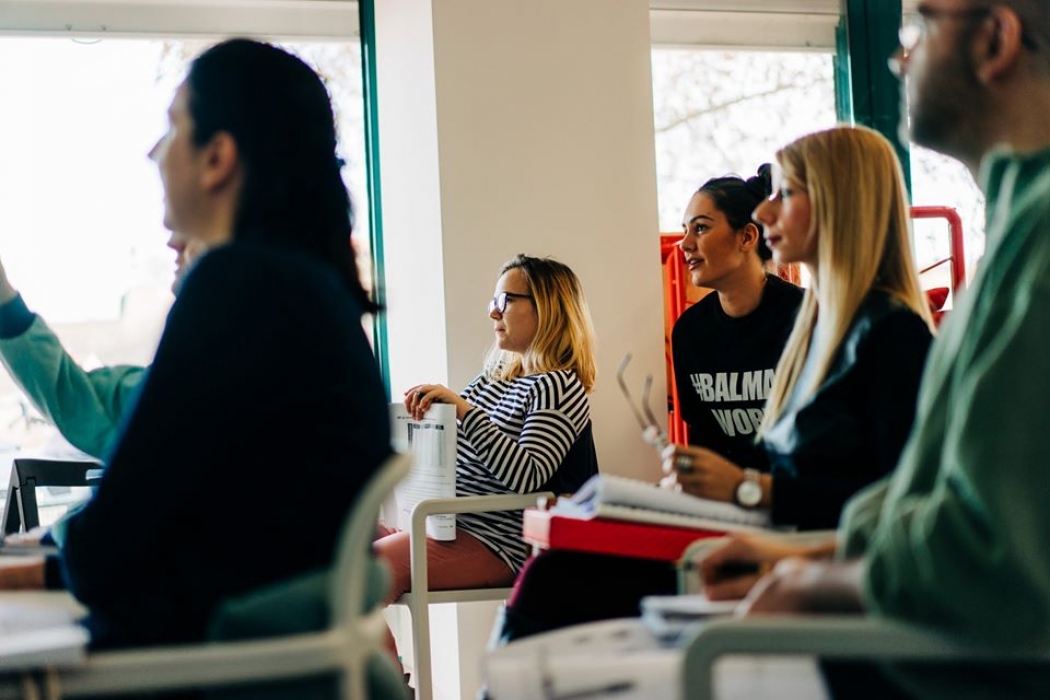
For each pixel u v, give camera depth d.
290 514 1.17
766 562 1.29
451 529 2.77
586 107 3.61
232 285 1.19
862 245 1.71
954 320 1.11
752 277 2.73
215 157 1.34
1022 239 1.01
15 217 3.78
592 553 1.88
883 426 1.63
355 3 4.06
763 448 1.96
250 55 1.36
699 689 0.94
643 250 3.64
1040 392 0.94
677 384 2.84
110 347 3.84
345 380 1.22
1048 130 1.12
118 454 1.16
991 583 0.91
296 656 0.98
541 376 2.94
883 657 0.93
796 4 4.20
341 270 1.38
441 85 3.49
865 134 1.75
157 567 1.17
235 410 1.16
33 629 1.14
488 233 3.52
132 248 3.86
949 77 1.14
